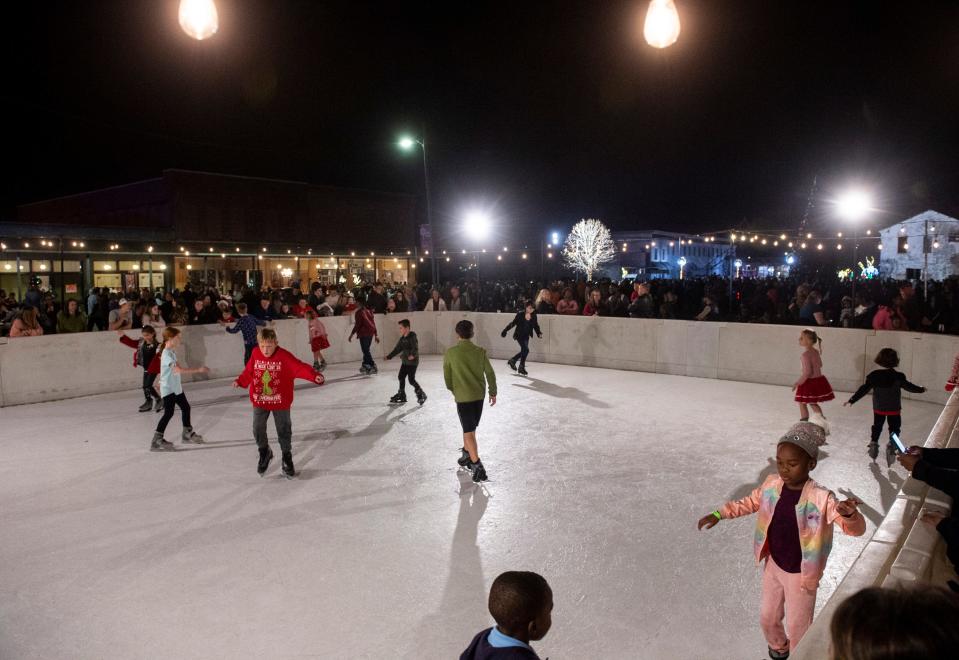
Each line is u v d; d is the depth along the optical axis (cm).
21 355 1091
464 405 677
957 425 452
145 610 428
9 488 670
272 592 450
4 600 444
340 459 764
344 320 1576
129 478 699
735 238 2431
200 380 1322
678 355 1345
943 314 1552
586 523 567
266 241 3609
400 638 392
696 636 390
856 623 107
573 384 1252
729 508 345
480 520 577
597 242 6400
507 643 199
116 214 3541
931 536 268
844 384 1144
